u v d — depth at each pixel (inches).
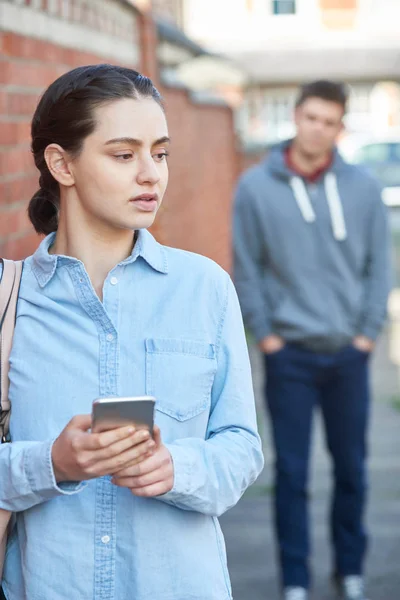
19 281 89.5
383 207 187.0
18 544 89.2
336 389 188.9
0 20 151.7
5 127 153.7
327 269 184.2
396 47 1437.0
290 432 186.4
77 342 86.0
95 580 84.7
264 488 252.4
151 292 88.4
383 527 225.6
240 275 187.2
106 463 77.4
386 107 1443.2
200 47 636.7
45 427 85.4
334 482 193.3
